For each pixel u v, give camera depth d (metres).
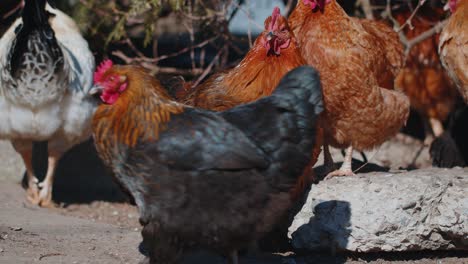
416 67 3.08
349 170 2.51
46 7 2.91
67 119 2.82
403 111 2.54
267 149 2.03
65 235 2.49
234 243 2.07
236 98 2.30
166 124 2.04
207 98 2.31
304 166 2.05
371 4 3.40
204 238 2.05
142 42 3.58
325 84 2.45
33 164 3.19
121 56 3.23
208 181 2.02
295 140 2.03
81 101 2.81
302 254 2.39
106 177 3.29
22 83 2.72
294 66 2.29
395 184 2.33
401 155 3.26
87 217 2.85
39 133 2.81
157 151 2.03
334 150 3.01
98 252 2.36
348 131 2.51
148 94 2.06
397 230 2.31
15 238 2.43
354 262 2.33
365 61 2.44
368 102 2.47
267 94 2.29
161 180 2.03
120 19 3.21
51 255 2.31
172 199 2.03
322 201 2.34
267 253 2.40
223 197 2.03
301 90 2.03
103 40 3.33
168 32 3.61
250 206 2.04
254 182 2.03
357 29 2.45
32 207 2.87
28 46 2.71
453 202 2.32
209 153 2.02
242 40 3.26
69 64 2.78
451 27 2.66
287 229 2.38
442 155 3.10
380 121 2.51
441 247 2.34
